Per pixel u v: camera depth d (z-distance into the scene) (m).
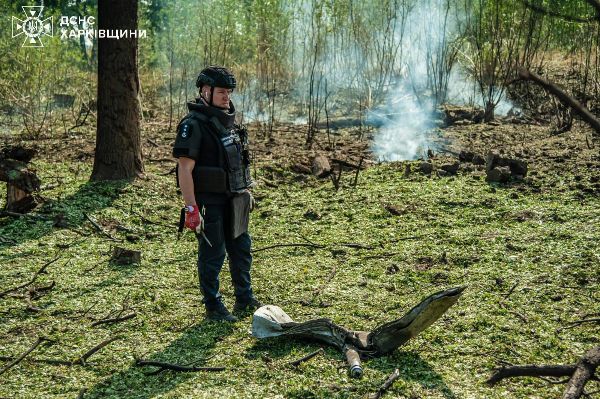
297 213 7.07
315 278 5.47
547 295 4.95
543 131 10.58
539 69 12.55
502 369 3.26
